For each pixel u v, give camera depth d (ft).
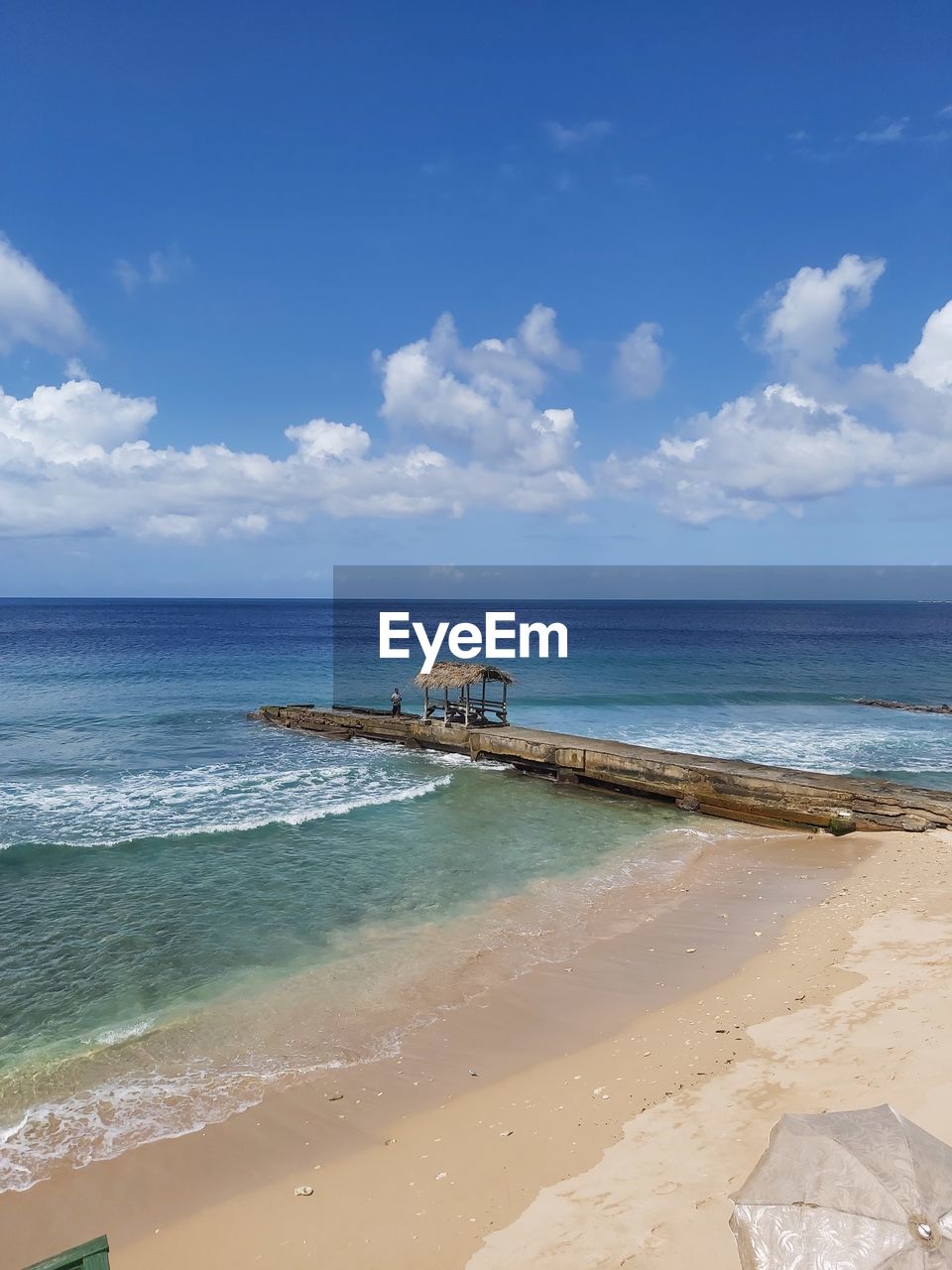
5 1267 21.76
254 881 52.60
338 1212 23.43
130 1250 22.30
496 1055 32.63
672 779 74.79
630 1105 27.71
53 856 56.24
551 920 47.14
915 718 125.59
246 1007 36.73
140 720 114.83
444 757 94.84
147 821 64.90
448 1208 23.15
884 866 56.18
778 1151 16.83
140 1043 33.68
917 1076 26.45
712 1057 30.63
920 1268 13.41
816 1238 14.47
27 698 134.51
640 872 56.03
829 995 35.22
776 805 68.44
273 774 83.05
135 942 43.42
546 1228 21.53
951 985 34.65
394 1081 30.83
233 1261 21.68
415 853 59.11
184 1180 25.30
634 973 39.91
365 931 45.34
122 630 352.28
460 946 43.45
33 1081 30.86
